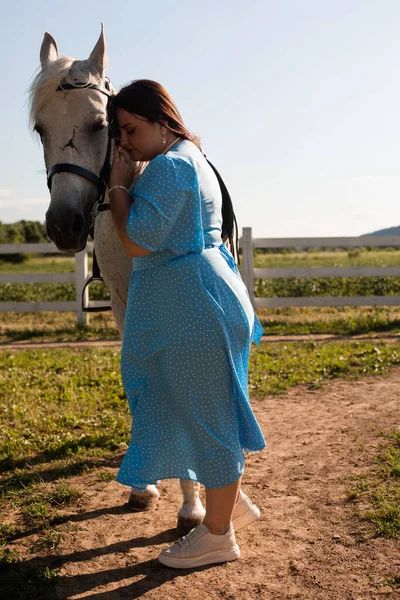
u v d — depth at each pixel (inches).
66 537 115.6
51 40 129.8
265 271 408.2
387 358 270.8
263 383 234.4
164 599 94.0
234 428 97.1
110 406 209.0
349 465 145.2
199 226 93.8
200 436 95.7
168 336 94.5
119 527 120.0
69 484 143.6
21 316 493.7
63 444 167.6
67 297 548.4
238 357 98.0
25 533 118.1
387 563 100.2
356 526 114.1
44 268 1286.9
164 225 89.6
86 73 114.5
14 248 408.2
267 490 134.8
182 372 94.5
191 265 93.9
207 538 101.8
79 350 327.0
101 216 124.5
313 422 184.7
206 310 93.4
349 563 101.3
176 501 132.9
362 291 530.0
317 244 405.4
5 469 155.3
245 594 94.3
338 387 228.4
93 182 113.1
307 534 112.8
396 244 403.9
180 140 98.1
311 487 134.4
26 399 217.8
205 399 95.0
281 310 487.5
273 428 181.6
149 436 97.3
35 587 97.7
